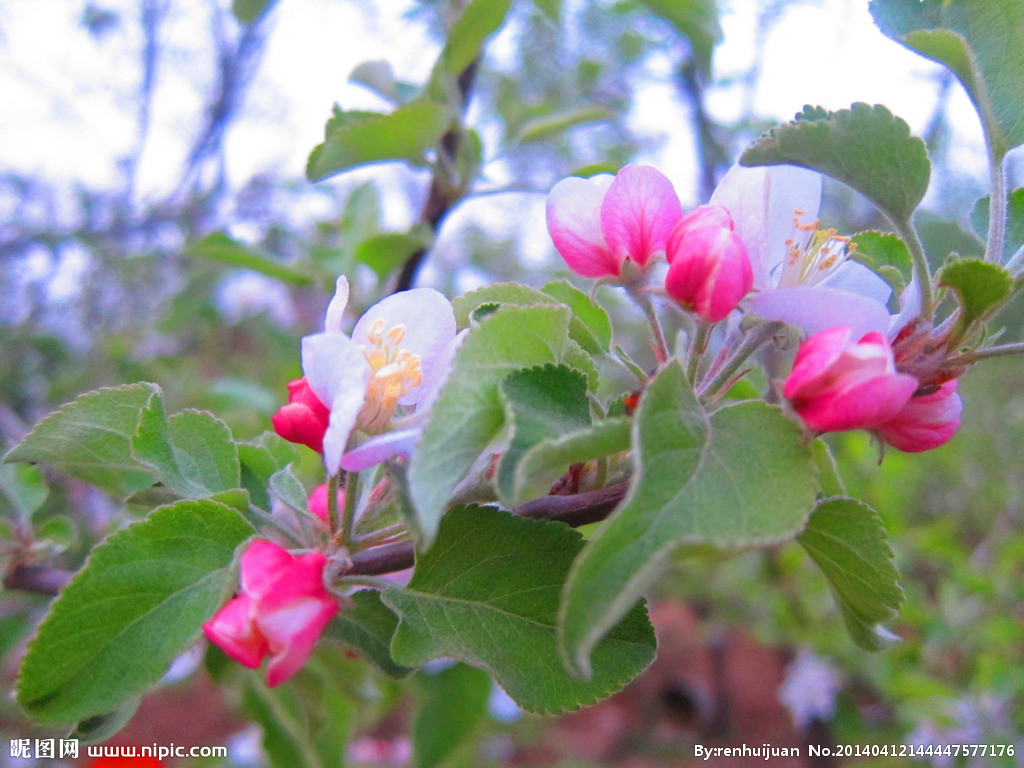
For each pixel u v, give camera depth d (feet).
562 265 2.68
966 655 1.69
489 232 2.81
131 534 0.42
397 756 1.72
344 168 0.87
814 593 1.93
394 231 0.96
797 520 0.33
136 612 0.42
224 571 0.43
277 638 0.40
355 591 0.50
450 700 1.16
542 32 2.22
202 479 0.54
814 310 0.40
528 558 0.45
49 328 1.99
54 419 0.54
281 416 0.45
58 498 1.14
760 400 0.38
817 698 1.90
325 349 0.43
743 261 0.42
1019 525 2.24
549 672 0.43
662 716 2.95
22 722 1.16
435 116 0.83
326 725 0.96
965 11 0.49
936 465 2.29
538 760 2.68
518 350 0.39
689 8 1.07
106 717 0.46
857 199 2.02
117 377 1.76
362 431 0.46
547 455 0.33
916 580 2.05
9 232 1.93
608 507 0.46
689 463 0.34
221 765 1.60
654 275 0.48
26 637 1.13
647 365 1.85
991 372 2.65
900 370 0.44
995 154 0.48
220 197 2.17
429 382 0.49
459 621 0.44
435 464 0.34
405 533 0.49
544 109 1.21
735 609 2.34
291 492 0.52
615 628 0.44
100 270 2.05
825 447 0.57
